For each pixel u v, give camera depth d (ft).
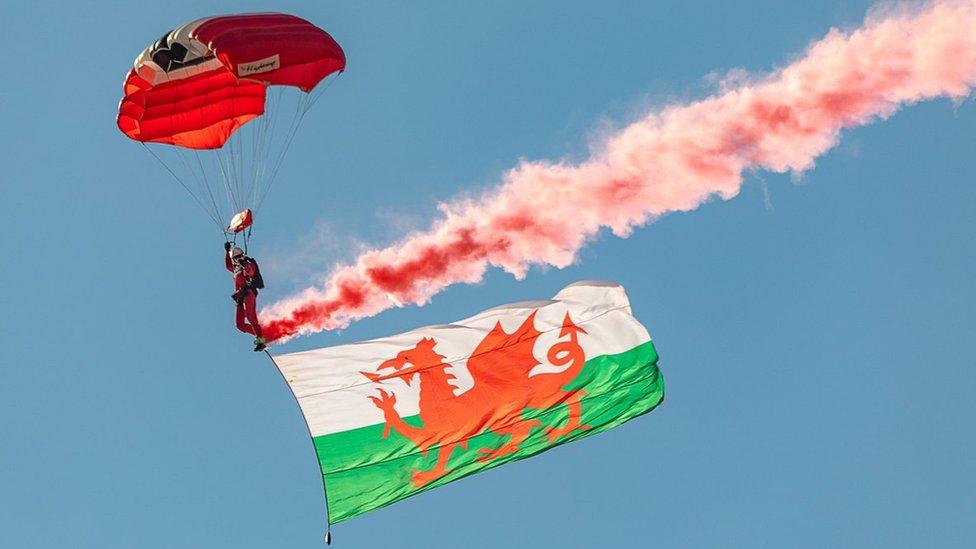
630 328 134.82
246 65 132.05
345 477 131.03
